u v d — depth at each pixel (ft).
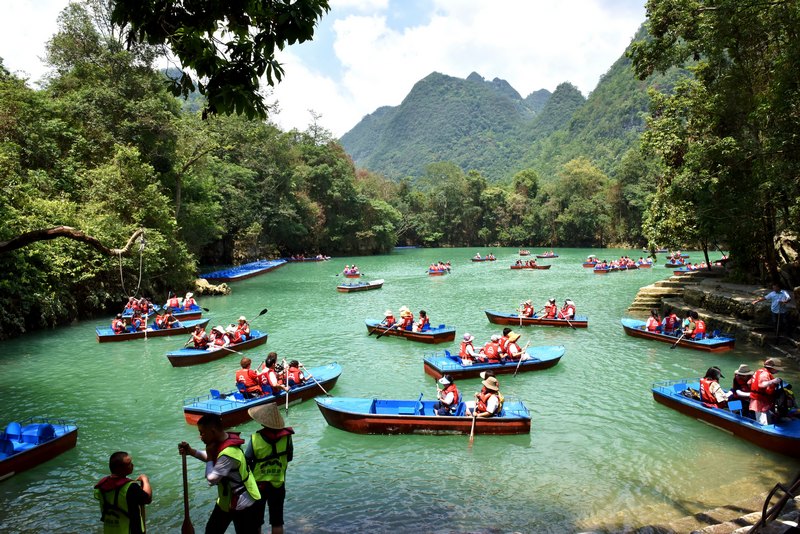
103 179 89.20
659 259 184.24
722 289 71.67
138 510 15.24
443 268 147.33
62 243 76.13
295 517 25.32
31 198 76.18
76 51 106.93
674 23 58.39
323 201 243.40
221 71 17.44
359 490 28.07
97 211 85.61
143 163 96.58
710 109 62.59
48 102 94.12
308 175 237.04
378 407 37.11
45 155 88.33
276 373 40.52
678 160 77.41
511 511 25.62
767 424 32.04
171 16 17.87
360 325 73.92
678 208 77.05
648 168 258.78
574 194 288.30
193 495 27.71
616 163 414.41
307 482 29.01
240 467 15.52
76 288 79.97
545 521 24.56
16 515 25.86
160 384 47.85
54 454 32.17
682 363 51.83
